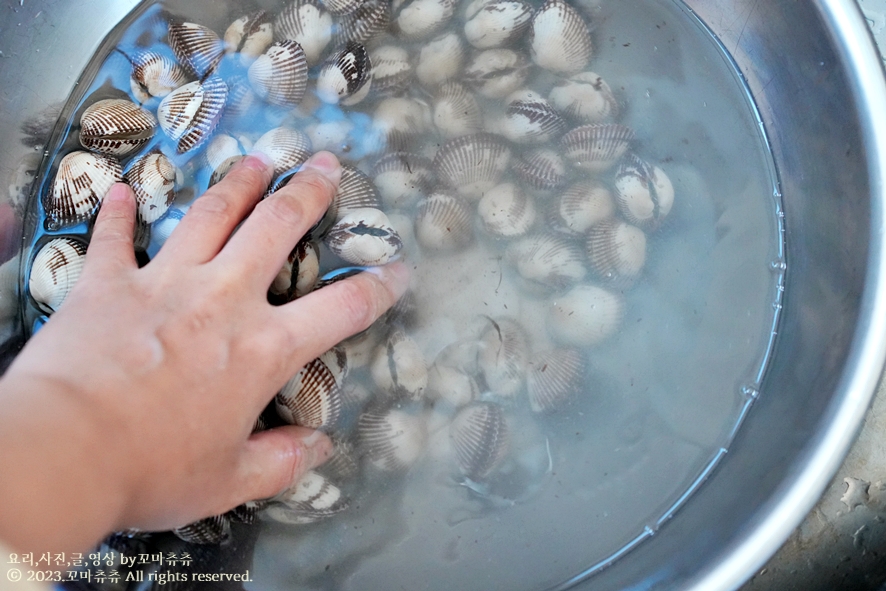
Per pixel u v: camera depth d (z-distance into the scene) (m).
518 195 0.52
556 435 0.49
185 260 0.44
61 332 0.42
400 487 0.48
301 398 0.47
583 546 0.47
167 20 0.52
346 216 0.48
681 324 0.50
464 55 0.54
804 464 0.41
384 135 0.52
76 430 0.38
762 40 0.49
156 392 0.41
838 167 0.45
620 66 0.53
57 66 0.52
